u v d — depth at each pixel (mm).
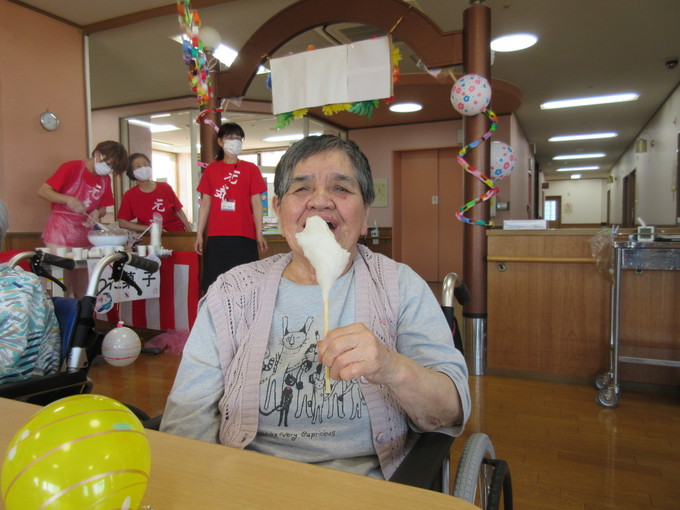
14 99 4477
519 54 5910
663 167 8297
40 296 1444
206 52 4188
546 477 1968
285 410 979
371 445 956
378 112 8016
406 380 792
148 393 2984
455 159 8945
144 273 3850
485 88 3182
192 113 7645
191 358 1090
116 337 2045
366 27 5094
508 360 3396
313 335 1034
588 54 5906
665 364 2688
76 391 1438
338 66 3535
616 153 14680
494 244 3371
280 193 1110
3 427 753
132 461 467
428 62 3387
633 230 3111
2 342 1331
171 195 4934
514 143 8484
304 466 636
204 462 648
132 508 467
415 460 809
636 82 7070
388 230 8320
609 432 2418
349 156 1066
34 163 4648
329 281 705
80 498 431
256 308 1086
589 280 3180
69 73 4980
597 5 4633
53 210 3818
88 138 5180
